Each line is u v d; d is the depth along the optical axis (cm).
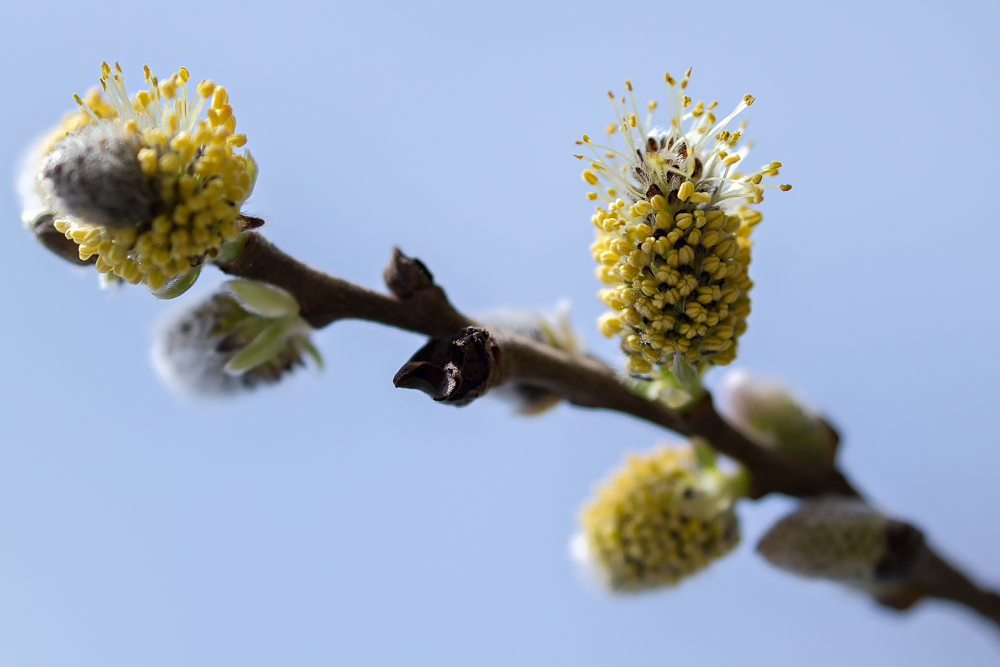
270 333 19
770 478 20
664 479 20
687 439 20
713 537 20
